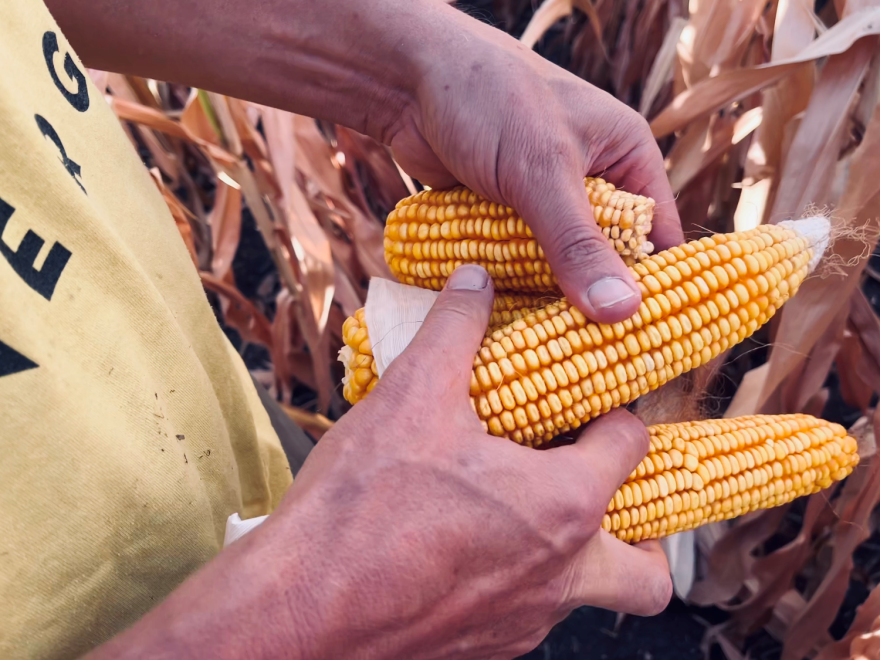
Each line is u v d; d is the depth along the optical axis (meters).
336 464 0.69
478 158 1.02
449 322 0.81
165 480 0.75
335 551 0.64
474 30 1.07
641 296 0.89
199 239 3.12
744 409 1.86
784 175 1.64
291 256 2.55
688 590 2.08
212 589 0.62
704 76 2.00
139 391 0.73
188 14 1.04
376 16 1.07
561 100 1.03
